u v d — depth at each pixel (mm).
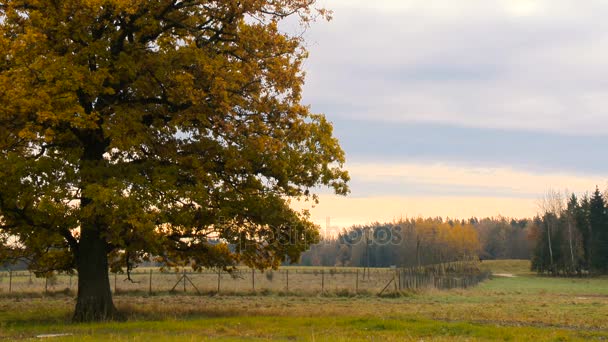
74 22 18516
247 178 22141
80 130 20281
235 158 21266
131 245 20500
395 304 32344
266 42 20766
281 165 21859
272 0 20922
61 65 17781
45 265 24031
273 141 20641
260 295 40094
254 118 20938
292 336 15617
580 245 102562
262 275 73938
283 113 21344
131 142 19016
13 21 18703
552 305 32094
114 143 18797
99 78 18375
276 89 20969
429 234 99562
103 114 19922
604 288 60500
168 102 20984
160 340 13664
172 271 78688
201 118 20109
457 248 102875
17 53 17562
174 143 21734
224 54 21172
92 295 20984
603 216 103375
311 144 23188
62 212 18000
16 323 19438
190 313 22547
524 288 59125
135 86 20406
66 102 17688
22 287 46812
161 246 23281
